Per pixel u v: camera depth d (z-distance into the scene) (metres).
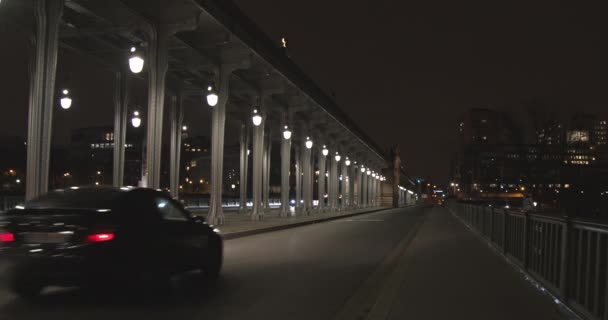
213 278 10.45
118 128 24.58
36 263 7.76
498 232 16.42
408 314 7.25
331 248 17.75
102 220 8.02
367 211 64.62
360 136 67.50
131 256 8.23
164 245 8.94
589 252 6.69
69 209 8.12
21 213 8.12
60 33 20.52
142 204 8.88
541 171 73.00
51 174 67.88
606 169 72.06
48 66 14.60
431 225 32.66
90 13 18.73
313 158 60.25
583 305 6.93
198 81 30.53
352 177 71.00
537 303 7.98
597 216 61.62
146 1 19.66
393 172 116.19
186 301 8.57
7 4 16.23
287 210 38.84
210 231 10.37
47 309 7.82
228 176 121.12
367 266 13.23
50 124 14.63
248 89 32.59
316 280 10.95
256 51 27.16
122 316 7.43
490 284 9.73
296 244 19.22
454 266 12.32
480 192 109.75
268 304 8.45
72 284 7.93
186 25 20.12
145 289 9.52
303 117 45.69
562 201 70.81
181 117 30.61
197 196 63.28
